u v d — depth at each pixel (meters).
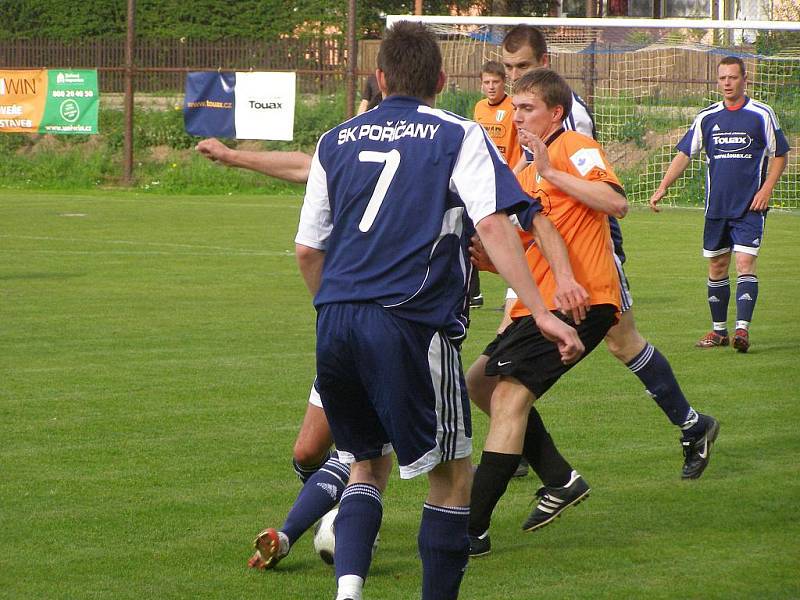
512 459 16.84
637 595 15.23
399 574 16.05
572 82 91.94
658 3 135.62
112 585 15.30
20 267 48.06
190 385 27.16
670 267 51.22
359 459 14.16
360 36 125.56
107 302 39.38
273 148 95.12
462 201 13.25
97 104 89.19
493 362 17.31
